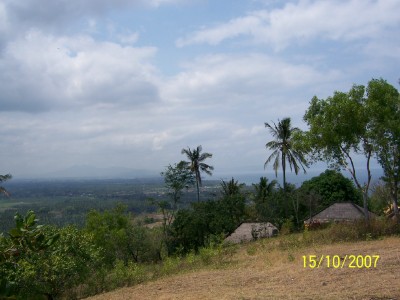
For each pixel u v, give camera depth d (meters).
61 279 12.41
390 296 7.89
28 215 3.21
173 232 36.75
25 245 3.21
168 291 10.98
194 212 38.12
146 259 33.66
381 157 20.25
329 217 37.00
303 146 21.09
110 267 23.30
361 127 19.56
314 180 49.72
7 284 3.08
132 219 36.91
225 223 37.38
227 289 10.08
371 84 19.83
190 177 41.75
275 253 16.05
